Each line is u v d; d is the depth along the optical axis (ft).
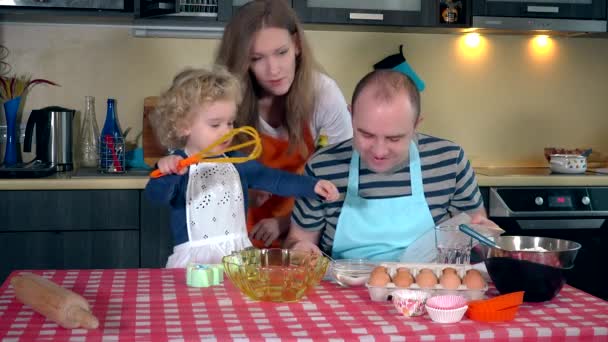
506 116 12.65
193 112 6.80
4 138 11.57
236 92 6.91
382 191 6.39
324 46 12.04
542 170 12.09
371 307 4.77
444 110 12.48
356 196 6.37
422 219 6.35
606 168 11.99
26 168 10.34
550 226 10.82
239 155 7.41
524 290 4.84
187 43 11.77
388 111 5.35
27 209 9.84
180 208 7.07
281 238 7.86
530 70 12.64
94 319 4.25
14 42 11.46
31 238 9.89
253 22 7.29
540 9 11.25
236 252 5.37
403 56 12.15
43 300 4.40
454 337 4.19
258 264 5.35
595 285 11.09
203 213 7.05
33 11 10.39
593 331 4.32
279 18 7.36
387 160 5.60
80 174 10.54
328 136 8.45
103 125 11.70
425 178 6.44
